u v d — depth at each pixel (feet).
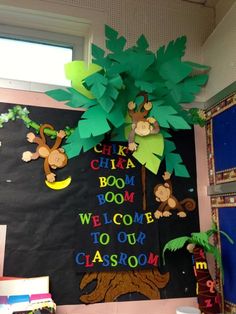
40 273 3.83
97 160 4.29
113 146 4.37
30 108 4.17
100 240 4.09
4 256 3.76
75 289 3.90
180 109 4.65
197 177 4.64
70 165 4.18
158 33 4.86
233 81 4.19
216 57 4.61
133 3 4.83
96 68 4.34
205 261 4.08
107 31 4.55
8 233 3.83
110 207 4.22
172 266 4.29
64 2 4.51
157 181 4.46
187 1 5.12
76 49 4.78
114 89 4.15
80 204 4.12
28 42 4.63
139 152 4.35
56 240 3.96
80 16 4.54
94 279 3.99
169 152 4.57
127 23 4.74
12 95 4.13
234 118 4.14
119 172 4.33
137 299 4.07
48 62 4.66
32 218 3.94
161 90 4.55
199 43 5.03
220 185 4.35
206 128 4.79
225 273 4.13
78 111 4.33
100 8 4.66
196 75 4.83
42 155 4.09
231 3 4.79
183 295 4.24
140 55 4.48
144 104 4.44
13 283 3.66
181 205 4.48
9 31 4.53
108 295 3.99
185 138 4.71
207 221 4.55
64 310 3.83
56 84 4.38
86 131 4.05
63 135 4.22
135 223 4.26
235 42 4.17
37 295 3.62
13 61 4.51
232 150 4.15
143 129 4.35
